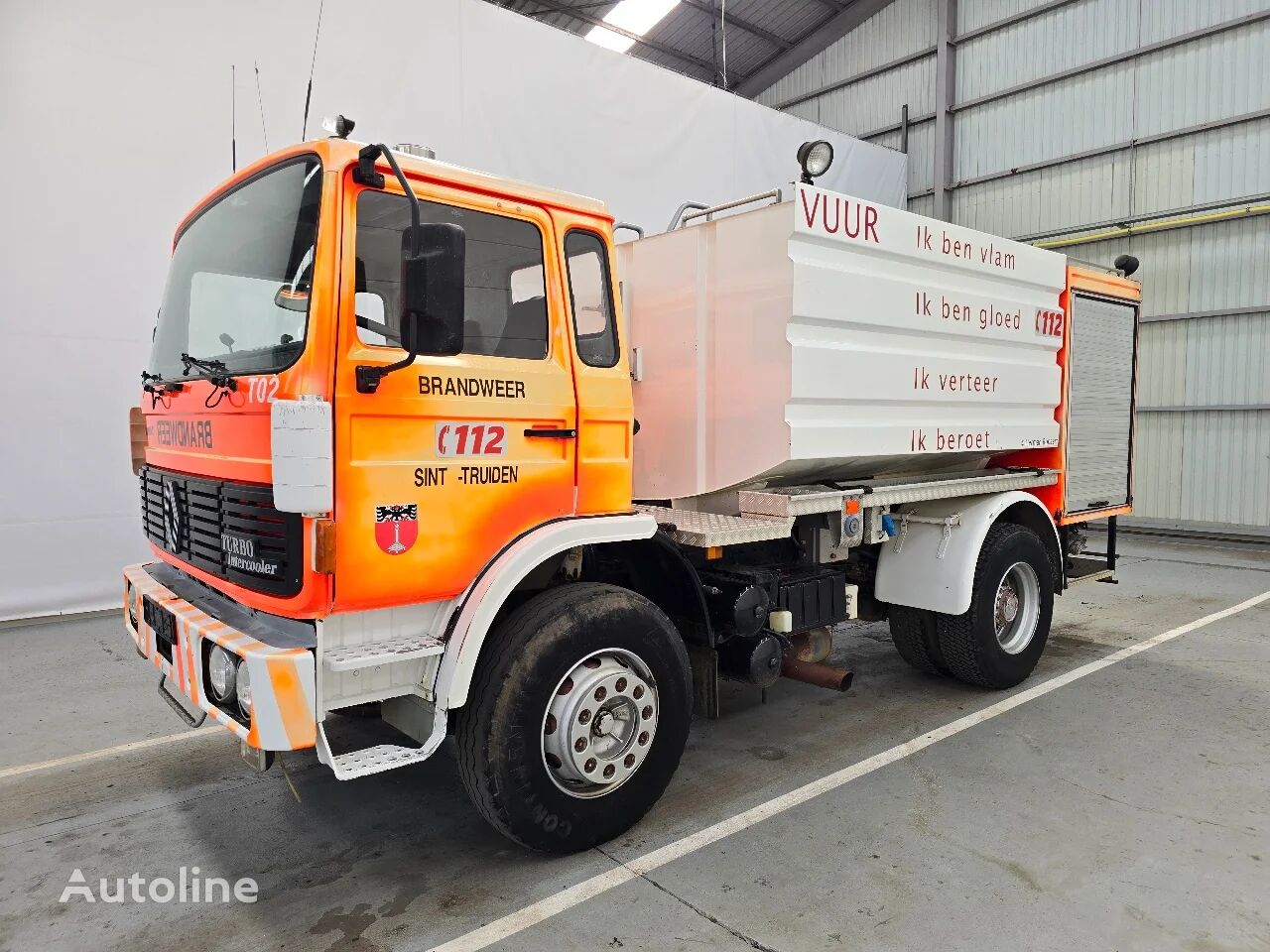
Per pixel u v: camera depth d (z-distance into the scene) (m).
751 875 2.77
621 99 9.34
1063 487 5.16
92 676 5.02
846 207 3.54
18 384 6.14
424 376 2.54
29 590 6.30
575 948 2.39
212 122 6.75
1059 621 6.27
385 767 2.42
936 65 13.06
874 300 3.72
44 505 6.32
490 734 2.65
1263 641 5.68
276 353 2.48
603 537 2.95
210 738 4.07
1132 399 5.76
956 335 4.24
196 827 3.18
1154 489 11.23
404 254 2.36
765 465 3.50
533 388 2.82
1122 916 2.52
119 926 2.53
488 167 8.29
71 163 6.21
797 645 4.08
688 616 3.52
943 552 4.39
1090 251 11.69
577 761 2.81
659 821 3.17
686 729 3.15
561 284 2.92
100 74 6.27
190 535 2.89
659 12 13.24
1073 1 11.54
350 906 2.62
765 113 10.95
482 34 8.15
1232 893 2.64
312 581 2.33
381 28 7.51
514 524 2.79
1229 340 10.44
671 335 3.83
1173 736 3.97
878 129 14.02
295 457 2.22
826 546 4.08
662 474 3.90
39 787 3.53
